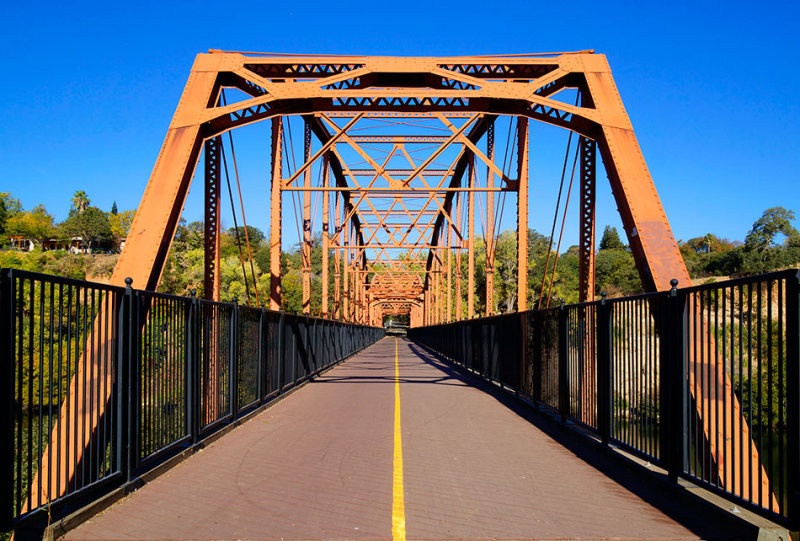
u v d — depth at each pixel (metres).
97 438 5.11
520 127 19.59
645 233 10.62
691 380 5.77
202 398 7.69
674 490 5.32
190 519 4.61
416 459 6.80
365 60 12.55
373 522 4.52
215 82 12.34
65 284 4.58
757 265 56.53
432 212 50.62
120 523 4.53
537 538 4.20
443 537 4.20
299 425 9.27
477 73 12.99
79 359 4.93
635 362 6.45
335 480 5.83
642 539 4.21
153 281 10.57
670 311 5.65
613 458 6.83
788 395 3.86
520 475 6.12
